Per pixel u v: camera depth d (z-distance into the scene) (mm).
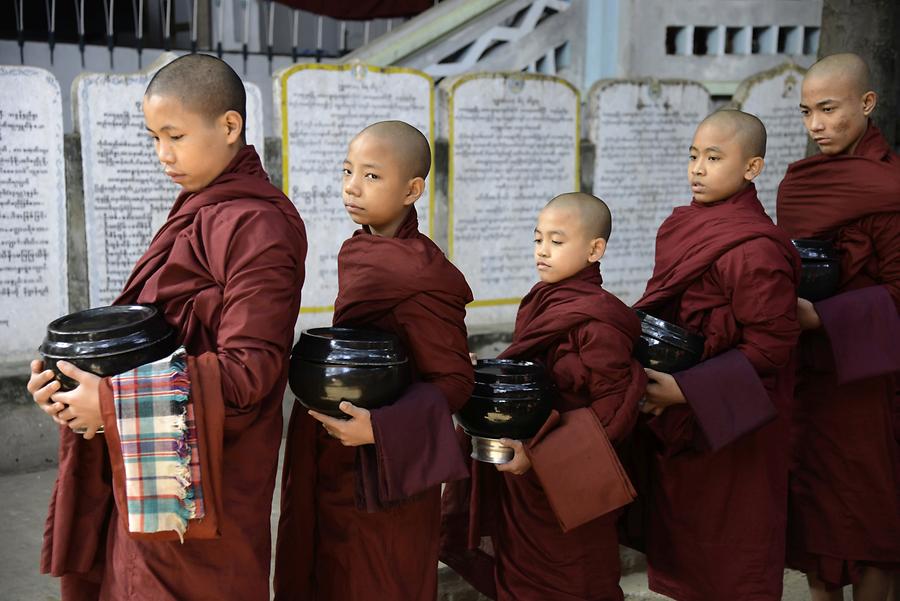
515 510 2521
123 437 1645
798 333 2645
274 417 1909
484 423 2277
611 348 2383
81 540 1910
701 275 2693
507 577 2539
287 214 1915
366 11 7070
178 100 1819
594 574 2508
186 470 1662
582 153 5742
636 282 6035
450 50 6398
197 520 1697
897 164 3061
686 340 2594
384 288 2084
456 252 5488
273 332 1762
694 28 6988
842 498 3068
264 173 2012
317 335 2006
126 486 1654
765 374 2691
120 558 1843
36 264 4465
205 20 7941
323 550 2186
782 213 3270
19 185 4383
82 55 6508
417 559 2191
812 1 7121
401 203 2178
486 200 5516
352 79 5039
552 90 5570
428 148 2215
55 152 4426
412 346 2105
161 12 7738
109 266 4656
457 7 6340
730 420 2527
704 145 2783
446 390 2096
